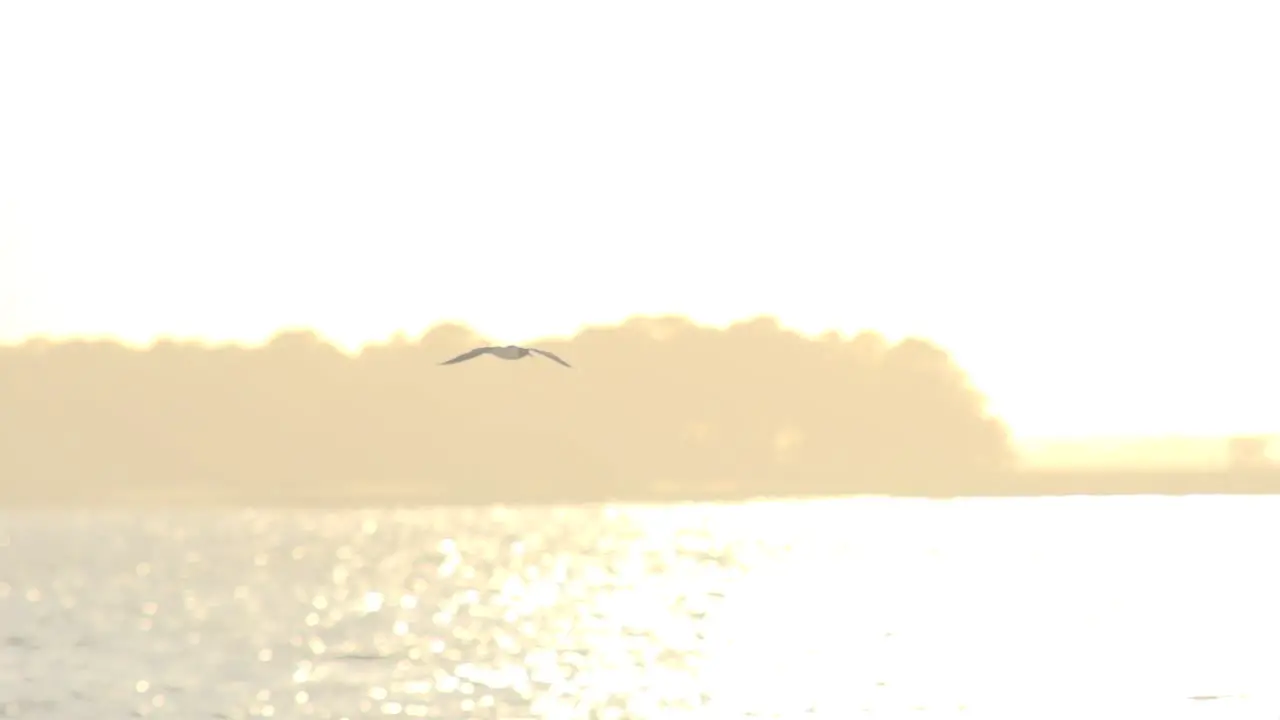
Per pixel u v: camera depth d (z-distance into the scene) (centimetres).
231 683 12912
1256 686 12419
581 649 15275
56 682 12925
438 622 18112
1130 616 17562
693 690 12456
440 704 11869
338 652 15038
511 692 12438
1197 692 12144
